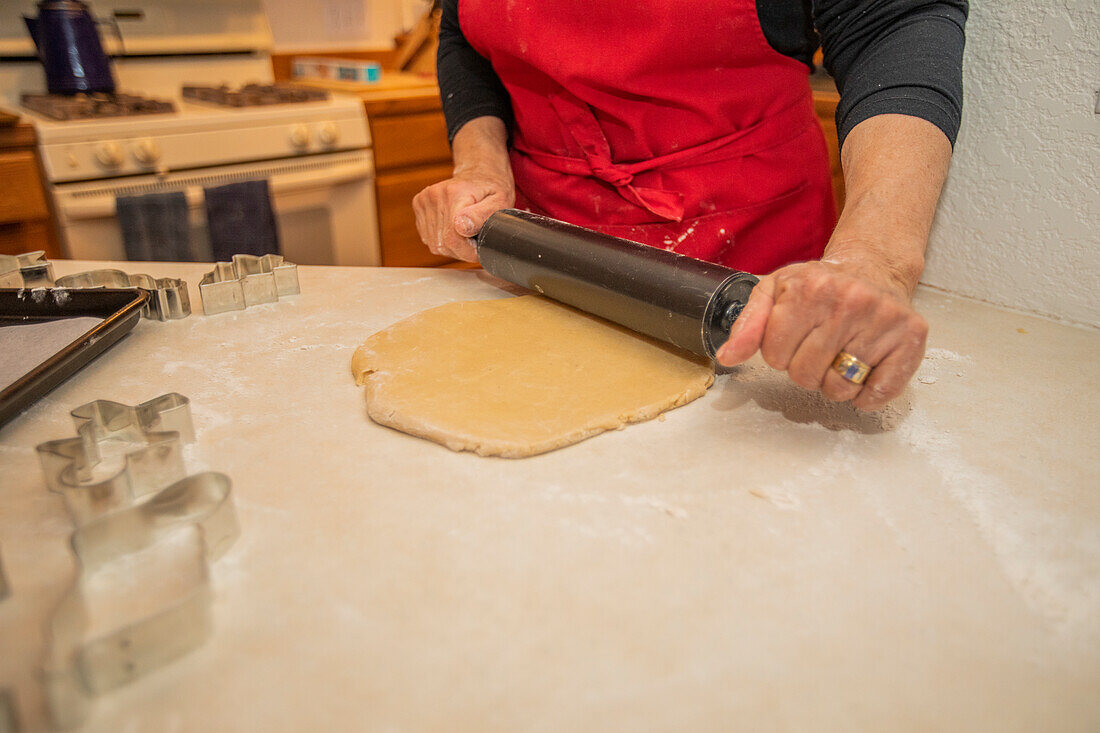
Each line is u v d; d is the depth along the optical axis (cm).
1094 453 60
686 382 68
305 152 200
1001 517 52
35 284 93
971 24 85
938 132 70
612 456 59
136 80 220
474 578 46
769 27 87
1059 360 76
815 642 41
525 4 93
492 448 58
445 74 118
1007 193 87
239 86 239
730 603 44
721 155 95
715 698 38
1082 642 42
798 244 102
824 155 103
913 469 57
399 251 229
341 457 59
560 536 50
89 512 51
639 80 91
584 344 76
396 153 217
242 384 72
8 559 48
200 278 102
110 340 77
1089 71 76
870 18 77
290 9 253
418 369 71
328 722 37
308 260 215
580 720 37
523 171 111
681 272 70
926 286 99
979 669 40
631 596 45
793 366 57
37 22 183
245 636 42
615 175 98
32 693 38
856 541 49
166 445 54
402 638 42
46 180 169
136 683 39
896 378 55
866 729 36
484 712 37
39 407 68
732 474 57
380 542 49
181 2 218
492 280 101
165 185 182
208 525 47
